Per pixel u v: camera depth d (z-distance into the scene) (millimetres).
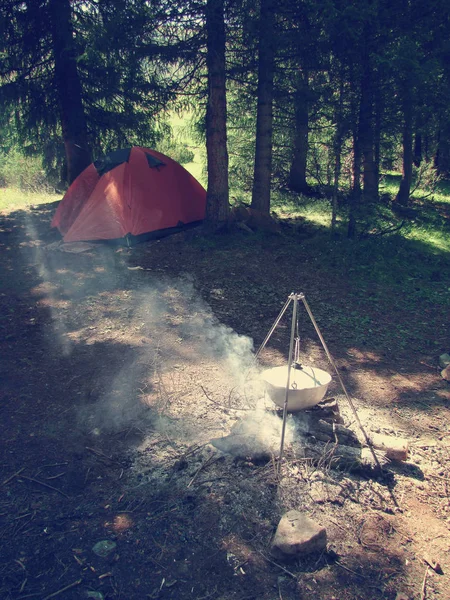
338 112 11484
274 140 16734
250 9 11008
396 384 5988
